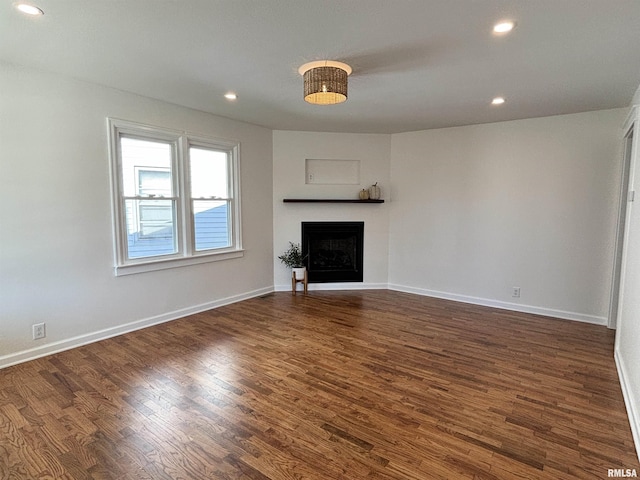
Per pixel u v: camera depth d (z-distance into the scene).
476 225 4.76
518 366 2.95
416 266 5.33
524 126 4.33
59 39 2.33
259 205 5.12
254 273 5.12
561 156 4.13
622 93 3.30
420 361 3.03
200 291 4.38
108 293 3.48
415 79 3.01
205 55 2.57
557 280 4.25
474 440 2.01
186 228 4.14
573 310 4.18
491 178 4.60
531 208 4.36
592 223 4.01
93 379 2.67
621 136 3.80
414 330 3.78
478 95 3.43
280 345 3.36
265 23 2.10
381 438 2.03
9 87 2.76
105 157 3.37
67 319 3.20
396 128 5.00
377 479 1.72
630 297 2.63
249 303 4.79
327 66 2.66
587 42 2.31
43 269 3.03
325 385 2.62
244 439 2.01
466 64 2.69
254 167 4.98
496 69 2.78
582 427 2.13
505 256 4.57
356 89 3.27
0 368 2.81
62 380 2.65
